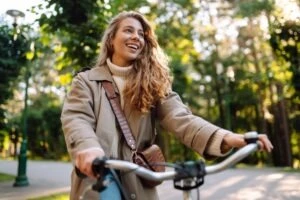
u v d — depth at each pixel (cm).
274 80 2750
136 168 143
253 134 163
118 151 204
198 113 3444
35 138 3759
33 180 1476
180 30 2419
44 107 3862
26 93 1384
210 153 191
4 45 1269
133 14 236
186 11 2469
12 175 1623
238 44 2961
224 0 2733
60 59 788
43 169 2086
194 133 198
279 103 3200
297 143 3422
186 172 145
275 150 3328
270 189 1198
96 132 202
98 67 222
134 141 205
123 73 218
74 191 196
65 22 741
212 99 3309
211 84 3052
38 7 741
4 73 1362
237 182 1409
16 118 3048
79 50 764
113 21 233
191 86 3100
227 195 1078
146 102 212
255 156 3375
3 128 1628
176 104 220
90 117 201
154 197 202
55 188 1202
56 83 834
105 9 774
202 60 2964
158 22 2297
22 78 1563
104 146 200
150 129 217
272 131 3459
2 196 1024
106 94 211
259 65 2933
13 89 1562
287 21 1482
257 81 2889
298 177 1588
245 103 3189
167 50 2305
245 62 2914
